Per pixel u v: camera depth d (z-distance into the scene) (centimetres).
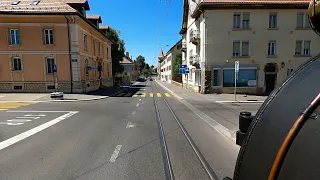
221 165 421
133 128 712
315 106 156
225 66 1967
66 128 711
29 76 1997
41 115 952
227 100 1526
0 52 1964
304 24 1980
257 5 1900
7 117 905
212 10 1922
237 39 1956
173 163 431
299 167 149
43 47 1972
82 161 440
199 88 2150
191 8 2508
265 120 196
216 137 610
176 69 4141
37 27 1953
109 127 726
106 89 2717
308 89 172
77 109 1129
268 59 1989
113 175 380
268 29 1961
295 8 1947
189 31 2697
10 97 1641
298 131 156
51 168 407
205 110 1100
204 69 1975
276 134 176
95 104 1335
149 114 979
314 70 183
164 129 700
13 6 1984
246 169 200
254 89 2012
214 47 1955
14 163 430
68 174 384
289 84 199
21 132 660
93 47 2588
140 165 421
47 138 597
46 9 1950
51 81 2009
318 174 137
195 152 490
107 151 497
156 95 1959
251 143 202
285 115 176
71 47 1983
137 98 1703
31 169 403
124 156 467
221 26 1938
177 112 1036
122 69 4688
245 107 1214
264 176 175
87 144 546
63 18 1944
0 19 1927
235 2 1891
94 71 2602
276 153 167
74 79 2011
